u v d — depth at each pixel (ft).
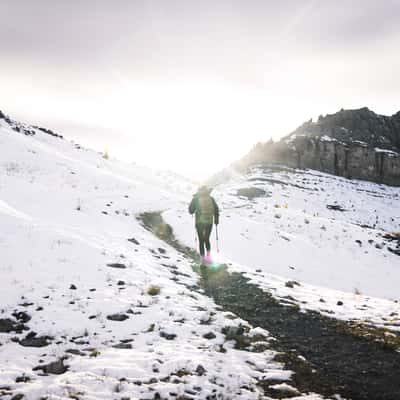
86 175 96.94
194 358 17.84
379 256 65.77
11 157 89.86
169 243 52.54
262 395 15.14
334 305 29.94
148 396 14.24
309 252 59.93
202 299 28.81
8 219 38.65
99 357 17.49
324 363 18.63
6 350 17.78
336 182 263.49
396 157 322.14
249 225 66.95
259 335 21.94
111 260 33.78
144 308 24.32
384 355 19.63
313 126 379.55
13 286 25.16
